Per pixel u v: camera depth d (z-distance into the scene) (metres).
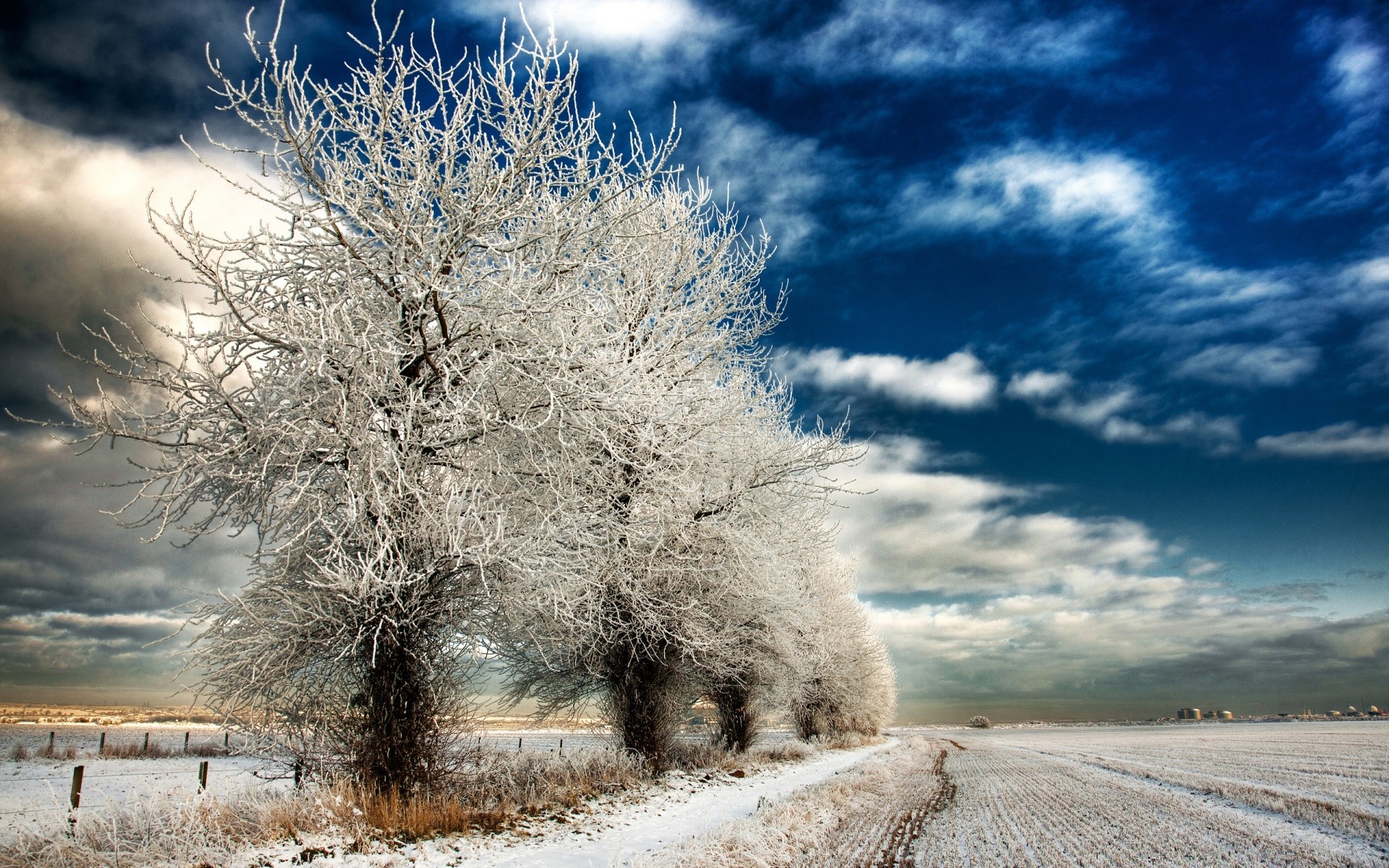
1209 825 12.04
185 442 8.50
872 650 36.81
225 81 7.52
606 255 12.70
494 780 10.77
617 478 12.55
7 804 8.78
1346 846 10.12
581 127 9.64
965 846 9.66
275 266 8.58
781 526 15.28
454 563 8.74
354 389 8.45
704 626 15.24
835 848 9.14
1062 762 28.94
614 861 6.88
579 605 11.66
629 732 14.89
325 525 8.29
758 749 24.17
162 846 6.73
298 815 7.66
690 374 14.73
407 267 8.53
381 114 8.34
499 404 9.47
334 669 9.04
